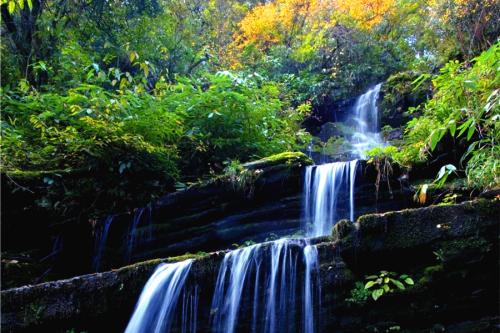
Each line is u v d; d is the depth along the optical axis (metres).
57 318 2.93
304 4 12.04
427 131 4.50
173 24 9.10
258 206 4.45
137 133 4.86
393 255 3.00
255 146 5.54
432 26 9.33
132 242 4.41
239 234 4.35
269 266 3.07
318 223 4.42
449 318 2.90
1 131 4.44
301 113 8.01
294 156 4.68
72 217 4.46
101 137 4.59
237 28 13.17
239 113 5.52
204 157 5.31
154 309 3.05
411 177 4.47
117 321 3.06
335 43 10.91
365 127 8.81
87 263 4.43
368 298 2.85
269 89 6.39
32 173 4.38
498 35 7.66
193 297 3.05
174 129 5.05
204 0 11.94
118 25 8.01
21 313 2.91
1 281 3.79
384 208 4.29
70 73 6.16
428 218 3.03
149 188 4.80
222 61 10.92
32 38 6.47
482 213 3.00
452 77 4.27
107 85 7.77
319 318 2.90
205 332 3.00
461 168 4.33
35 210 4.30
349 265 2.99
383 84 8.80
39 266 4.17
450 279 2.91
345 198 4.38
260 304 3.01
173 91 5.88
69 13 7.43
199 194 4.45
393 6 11.66
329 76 10.32
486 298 2.93
